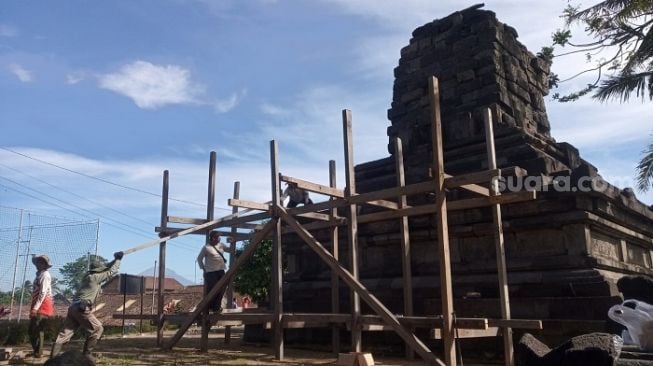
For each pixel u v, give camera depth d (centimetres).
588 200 930
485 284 991
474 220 1029
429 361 746
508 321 775
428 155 1276
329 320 891
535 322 749
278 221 986
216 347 1223
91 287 943
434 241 1097
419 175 1193
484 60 1279
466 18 1348
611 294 848
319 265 1289
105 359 980
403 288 1038
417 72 1408
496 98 1239
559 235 957
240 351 1132
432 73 1372
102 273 964
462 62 1317
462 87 1302
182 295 3697
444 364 739
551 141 1252
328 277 1245
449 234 1059
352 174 892
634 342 718
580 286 877
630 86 1334
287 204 1252
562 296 895
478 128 1236
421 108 1369
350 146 896
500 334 870
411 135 1345
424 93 1372
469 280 1019
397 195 823
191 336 1777
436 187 765
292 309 1272
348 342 1113
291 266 1341
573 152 1277
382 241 1152
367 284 1150
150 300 3672
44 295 1047
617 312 728
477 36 1313
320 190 912
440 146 773
